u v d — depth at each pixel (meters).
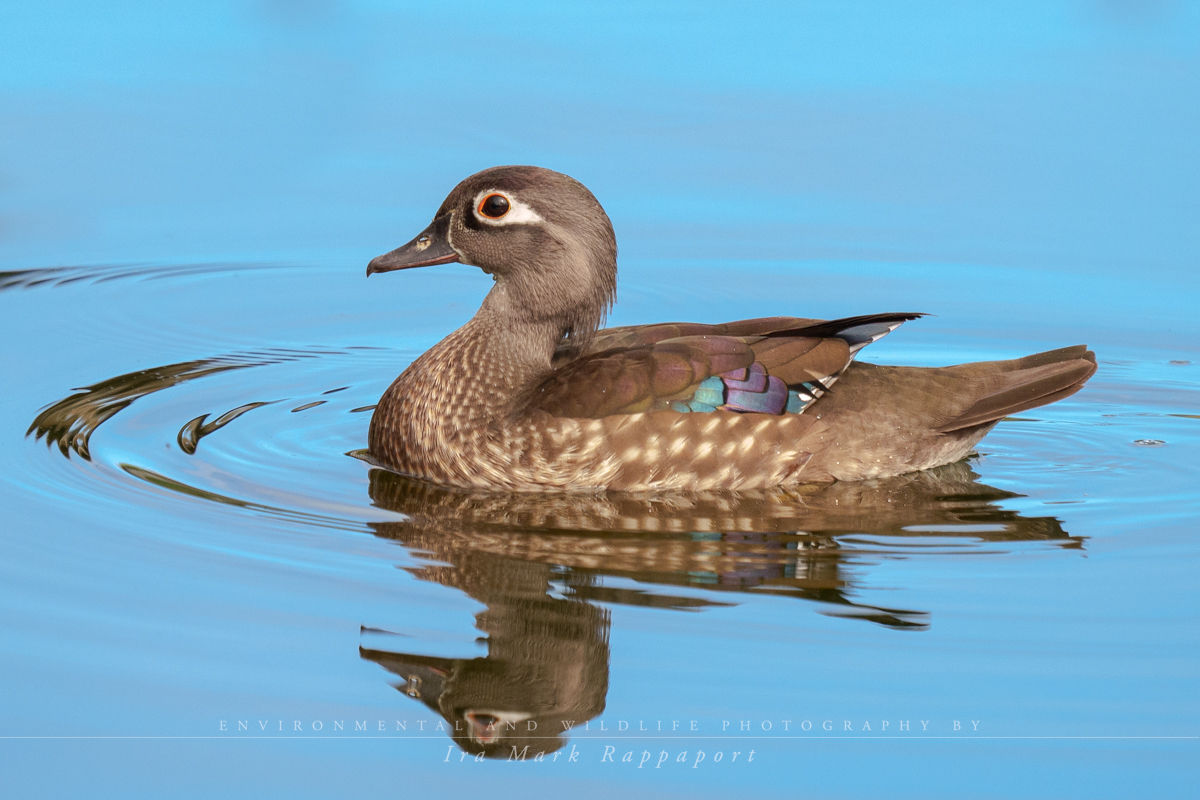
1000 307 17.75
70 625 9.94
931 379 13.30
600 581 10.75
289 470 13.02
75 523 11.51
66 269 18.56
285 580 10.65
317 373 15.98
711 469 12.61
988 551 11.37
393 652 9.70
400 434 13.08
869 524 11.96
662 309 17.75
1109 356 16.56
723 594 10.55
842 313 17.58
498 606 10.30
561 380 12.63
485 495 12.60
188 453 13.23
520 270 13.04
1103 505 12.42
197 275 18.64
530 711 9.12
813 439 12.77
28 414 14.08
